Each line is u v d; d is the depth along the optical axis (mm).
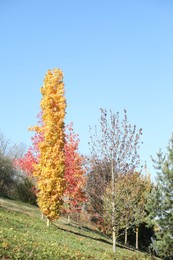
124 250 27734
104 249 23062
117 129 23062
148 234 44188
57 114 28984
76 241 23031
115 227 23219
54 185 28109
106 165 23172
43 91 29500
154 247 28750
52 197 27859
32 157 32250
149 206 28953
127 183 22844
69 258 15070
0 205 30453
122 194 22781
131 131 23000
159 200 28797
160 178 29266
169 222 28125
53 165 28391
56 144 28781
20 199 41594
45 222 28625
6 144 64562
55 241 19859
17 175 44125
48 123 28953
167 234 28094
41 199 28172
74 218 40344
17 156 63844
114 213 22844
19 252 12750
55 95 29141
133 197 23188
